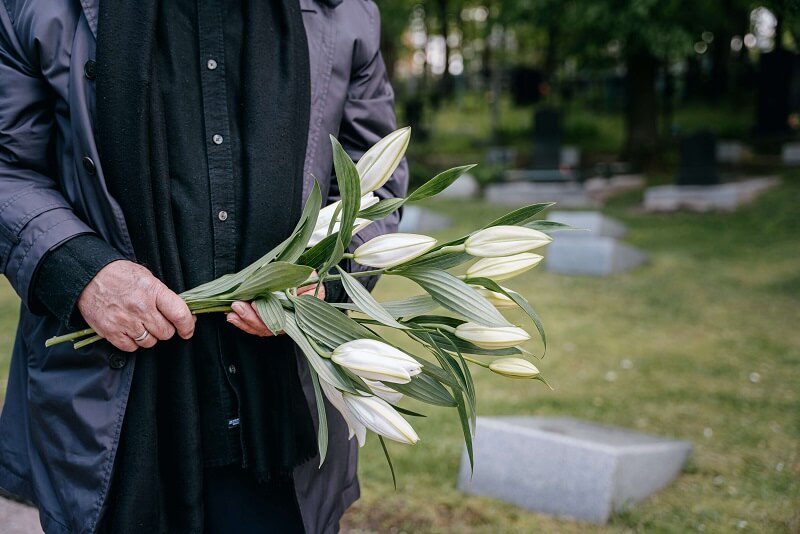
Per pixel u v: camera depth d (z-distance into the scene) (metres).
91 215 1.31
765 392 4.16
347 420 1.26
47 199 1.29
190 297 1.27
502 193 11.87
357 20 1.53
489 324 1.18
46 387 1.33
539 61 28.31
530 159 16.62
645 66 14.58
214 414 1.39
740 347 4.97
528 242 1.17
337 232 1.25
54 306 1.24
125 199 1.28
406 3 15.20
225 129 1.36
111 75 1.26
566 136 19.70
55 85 1.29
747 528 2.70
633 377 4.42
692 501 2.93
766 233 8.86
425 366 1.26
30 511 2.51
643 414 3.85
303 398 1.44
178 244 1.34
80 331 1.27
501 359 1.31
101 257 1.24
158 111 1.29
